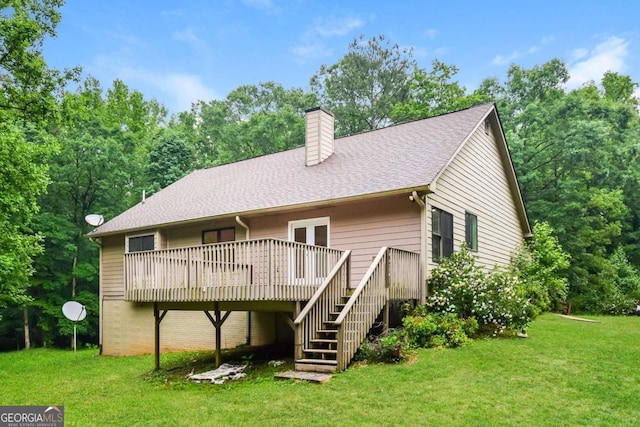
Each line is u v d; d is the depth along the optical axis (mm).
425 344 8711
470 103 27547
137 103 35750
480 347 8547
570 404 5730
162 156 27078
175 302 10008
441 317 9430
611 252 24484
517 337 9734
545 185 24125
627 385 6422
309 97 33656
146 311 14664
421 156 11438
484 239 13641
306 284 8891
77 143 22344
